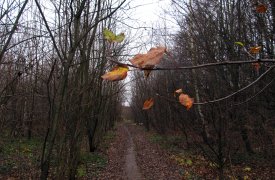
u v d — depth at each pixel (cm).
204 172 1111
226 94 793
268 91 898
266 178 975
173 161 1405
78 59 719
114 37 152
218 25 873
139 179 1152
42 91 1046
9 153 1266
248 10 834
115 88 1780
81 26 654
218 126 821
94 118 1525
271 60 150
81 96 756
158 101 2167
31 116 1309
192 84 918
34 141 1555
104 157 1498
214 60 802
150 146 2014
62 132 709
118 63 124
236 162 1120
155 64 122
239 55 795
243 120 903
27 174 1006
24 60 655
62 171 744
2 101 638
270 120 1045
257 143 1219
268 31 802
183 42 1024
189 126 994
